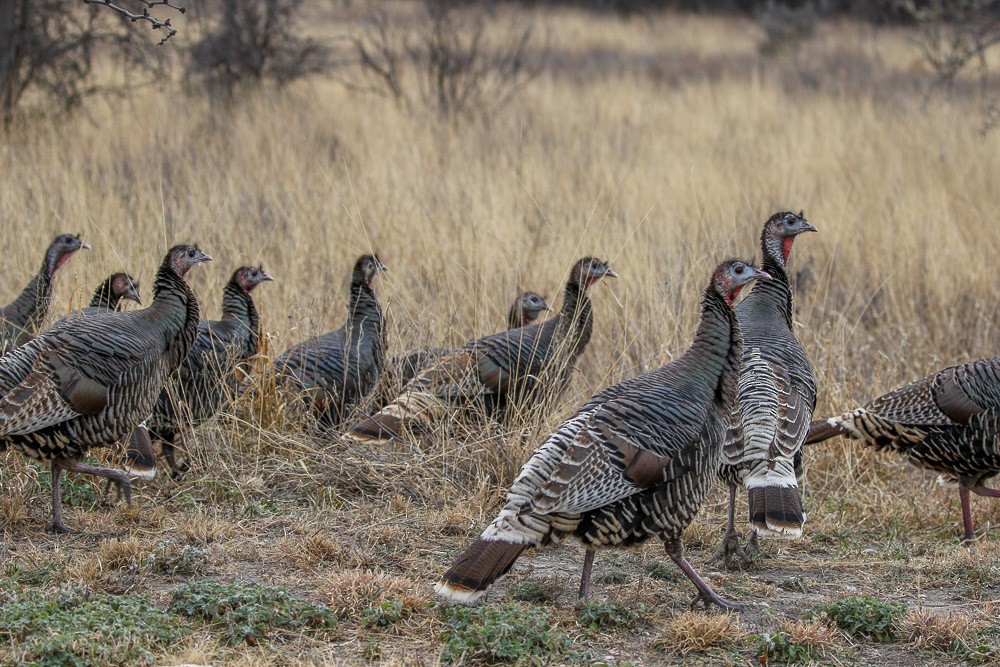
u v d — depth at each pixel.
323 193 25.45
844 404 17.27
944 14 48.72
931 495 16.05
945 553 13.96
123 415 13.62
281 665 10.33
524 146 32.38
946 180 29.53
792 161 31.64
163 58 39.31
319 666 10.27
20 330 16.56
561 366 16.69
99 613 10.77
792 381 13.70
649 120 39.06
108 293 16.39
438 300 19.61
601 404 11.66
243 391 16.50
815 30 64.50
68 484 14.82
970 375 14.46
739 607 12.06
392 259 21.78
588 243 22.45
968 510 14.78
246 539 13.50
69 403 13.12
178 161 28.72
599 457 11.20
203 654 10.17
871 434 15.16
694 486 11.72
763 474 12.93
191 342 14.51
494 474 15.38
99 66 43.03
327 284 19.44
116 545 12.59
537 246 22.42
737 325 12.13
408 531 13.98
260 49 40.56
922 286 22.67
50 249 16.95
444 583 10.77
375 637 10.94
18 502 13.87
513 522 11.09
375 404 17.62
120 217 21.84
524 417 16.28
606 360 18.31
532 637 10.76
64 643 9.95
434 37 45.06
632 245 21.72
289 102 38.38
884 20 68.19
